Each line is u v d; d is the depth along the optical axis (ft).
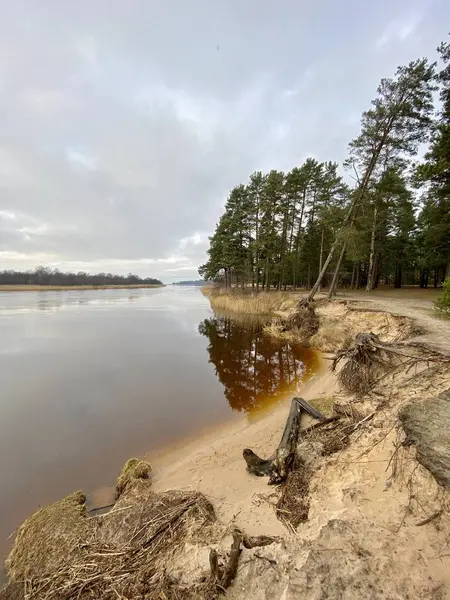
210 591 7.51
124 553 9.75
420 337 23.58
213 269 138.21
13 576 9.74
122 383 29.55
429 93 44.78
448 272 64.85
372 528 8.59
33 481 15.06
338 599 6.61
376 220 70.08
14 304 118.32
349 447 13.50
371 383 20.35
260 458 15.23
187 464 16.17
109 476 15.49
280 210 88.58
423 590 6.74
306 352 40.42
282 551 8.27
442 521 8.32
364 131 49.44
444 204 55.16
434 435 11.37
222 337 51.72
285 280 117.08
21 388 28.09
